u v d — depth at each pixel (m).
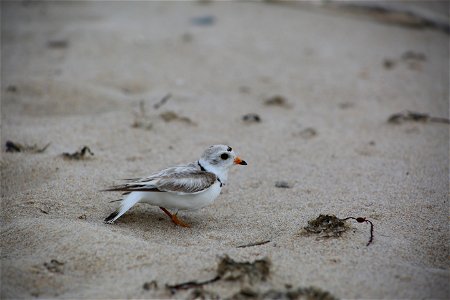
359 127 10.16
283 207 6.97
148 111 10.45
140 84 12.03
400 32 15.88
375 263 5.36
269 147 9.22
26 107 10.38
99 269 5.20
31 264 5.23
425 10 17.22
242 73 12.90
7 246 5.68
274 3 17.78
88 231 5.78
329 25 16.19
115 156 8.48
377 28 16.14
